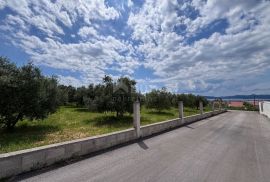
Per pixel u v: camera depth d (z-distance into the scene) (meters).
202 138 9.53
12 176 4.26
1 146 6.97
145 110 27.72
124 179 4.38
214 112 27.70
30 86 10.77
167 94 25.59
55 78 13.16
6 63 10.71
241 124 16.61
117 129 11.20
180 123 14.62
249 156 6.53
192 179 4.46
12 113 10.64
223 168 5.25
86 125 12.82
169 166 5.32
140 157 6.11
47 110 12.22
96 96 17.36
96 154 6.32
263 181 4.44
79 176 4.50
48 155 5.05
